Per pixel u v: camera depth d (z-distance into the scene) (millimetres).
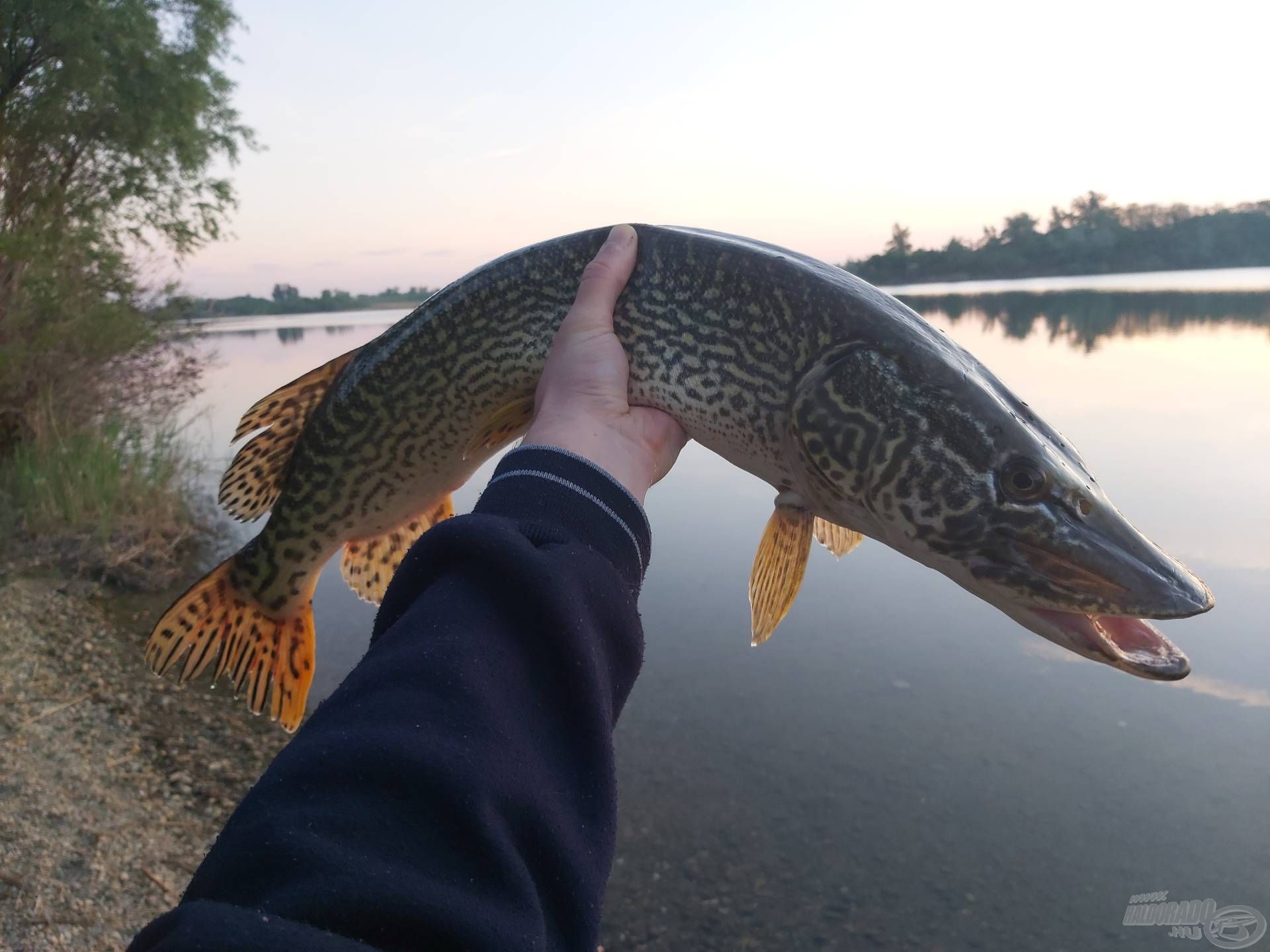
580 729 244
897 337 438
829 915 622
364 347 561
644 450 406
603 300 445
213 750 807
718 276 470
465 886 184
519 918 186
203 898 178
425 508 581
